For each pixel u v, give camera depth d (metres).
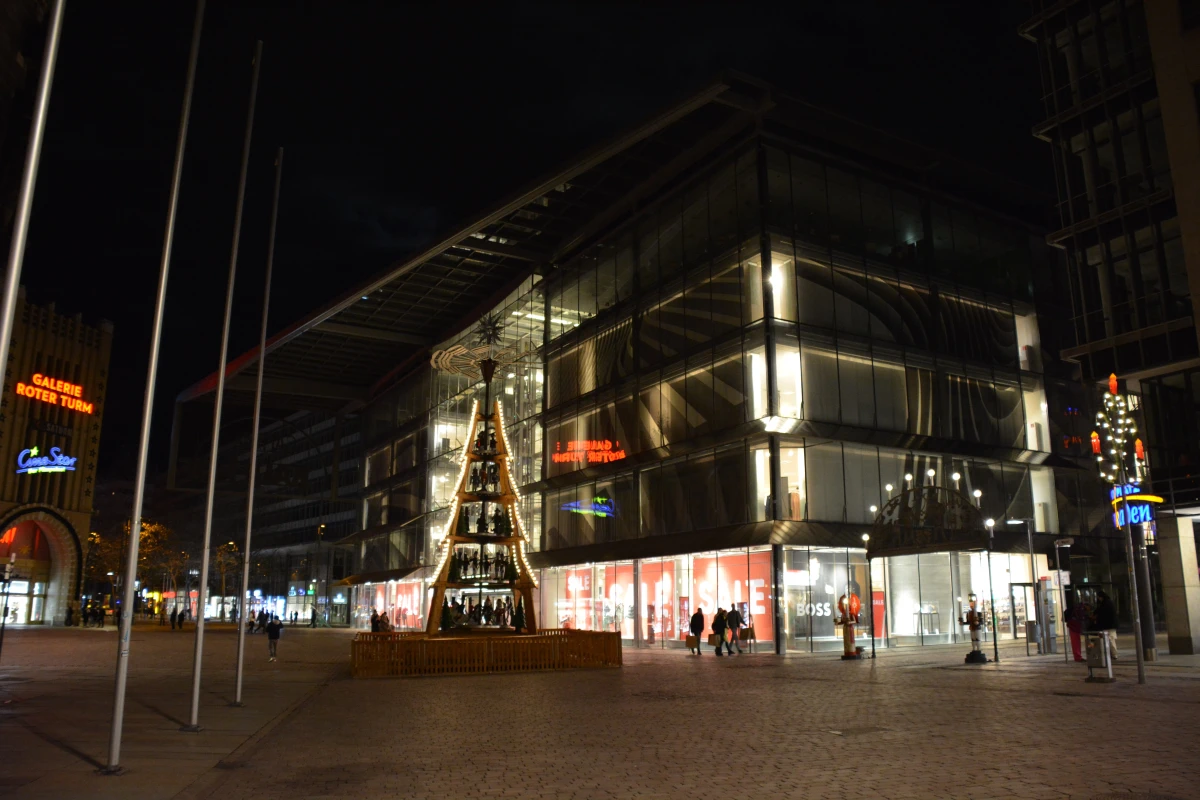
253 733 13.77
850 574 36.94
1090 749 10.68
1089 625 19.95
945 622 38.75
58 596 69.44
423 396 71.69
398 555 72.12
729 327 39.47
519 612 29.62
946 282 43.84
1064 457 45.31
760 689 19.95
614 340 47.69
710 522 39.09
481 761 10.88
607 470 46.28
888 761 10.24
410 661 25.31
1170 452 29.25
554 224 52.56
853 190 41.72
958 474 41.72
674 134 42.84
